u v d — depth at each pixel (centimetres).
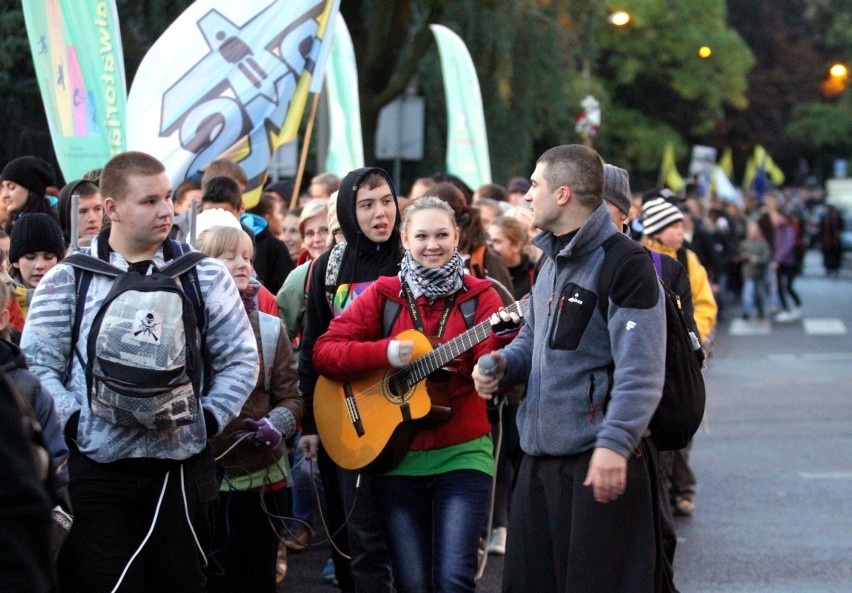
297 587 677
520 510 431
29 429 259
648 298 406
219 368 451
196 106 770
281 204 920
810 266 4266
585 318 414
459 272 504
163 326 417
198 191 723
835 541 760
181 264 445
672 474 823
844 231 4391
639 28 4488
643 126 4566
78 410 427
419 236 498
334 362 500
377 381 502
